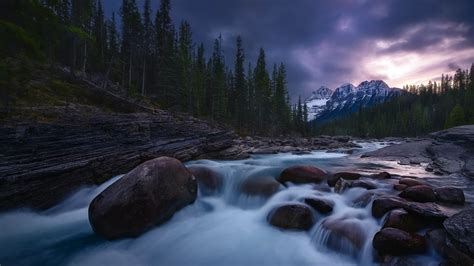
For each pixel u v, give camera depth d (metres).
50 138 10.09
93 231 7.36
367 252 5.55
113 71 46.25
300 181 10.06
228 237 7.10
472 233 4.29
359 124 110.81
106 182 10.72
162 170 7.79
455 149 16.83
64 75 25.78
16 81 14.76
